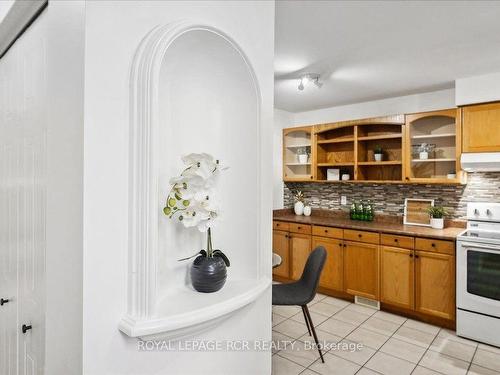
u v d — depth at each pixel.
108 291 0.90
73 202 0.89
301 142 4.65
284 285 2.70
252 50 1.35
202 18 1.14
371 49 2.51
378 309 3.52
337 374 2.31
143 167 0.93
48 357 1.03
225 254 1.36
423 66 2.87
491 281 2.73
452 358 2.54
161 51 0.95
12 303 1.41
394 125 3.95
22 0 1.15
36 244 1.18
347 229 3.74
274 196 4.74
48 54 1.04
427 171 3.60
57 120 0.98
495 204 3.21
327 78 3.21
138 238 0.93
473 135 3.14
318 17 2.02
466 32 2.23
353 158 4.28
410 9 1.93
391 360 2.50
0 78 1.63
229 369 1.24
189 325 0.98
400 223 3.94
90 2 0.85
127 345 0.94
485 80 3.07
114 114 0.91
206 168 1.13
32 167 1.23
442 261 3.05
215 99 1.28
